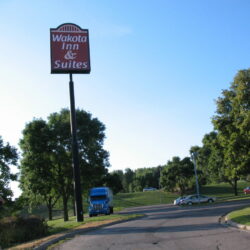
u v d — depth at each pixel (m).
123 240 15.61
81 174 51.97
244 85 32.81
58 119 53.94
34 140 51.78
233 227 17.52
